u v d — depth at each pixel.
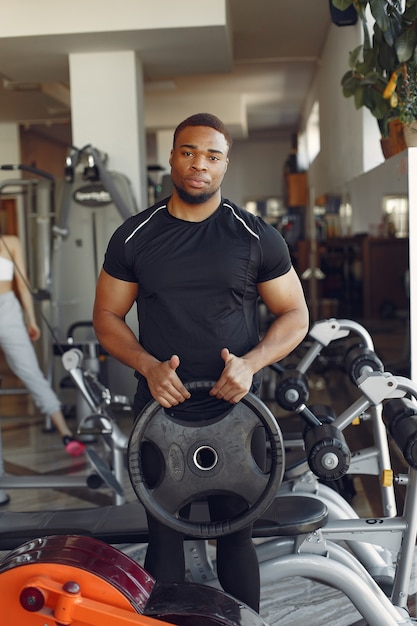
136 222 1.95
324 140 9.13
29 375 4.66
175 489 1.80
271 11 6.97
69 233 5.72
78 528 2.23
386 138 4.25
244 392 1.78
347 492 3.65
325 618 2.62
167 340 1.93
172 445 1.79
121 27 5.43
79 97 6.10
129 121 6.08
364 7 3.76
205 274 1.88
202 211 1.91
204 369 1.92
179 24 5.39
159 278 1.89
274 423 1.76
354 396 5.71
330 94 8.05
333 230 7.14
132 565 1.80
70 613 1.66
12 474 4.47
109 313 2.02
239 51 8.73
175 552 2.00
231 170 16.88
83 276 5.72
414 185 3.43
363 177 5.14
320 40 8.36
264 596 2.81
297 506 2.26
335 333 2.88
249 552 2.01
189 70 6.86
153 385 1.80
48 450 5.05
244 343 1.95
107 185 5.29
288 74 10.31
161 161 12.40
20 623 1.70
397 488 3.69
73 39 5.65
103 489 4.18
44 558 1.72
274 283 1.97
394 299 3.89
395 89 3.75
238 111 11.53
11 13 5.49
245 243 1.90
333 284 7.07
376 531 2.27
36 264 5.76
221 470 1.80
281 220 14.94
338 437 2.01
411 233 3.43
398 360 3.77
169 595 1.77
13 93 8.76
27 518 2.34
